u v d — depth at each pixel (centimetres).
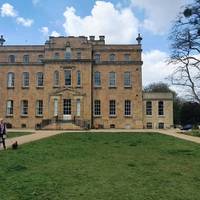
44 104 6694
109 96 6831
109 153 2166
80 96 6675
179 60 4022
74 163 1705
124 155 2066
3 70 6994
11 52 7019
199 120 8488
